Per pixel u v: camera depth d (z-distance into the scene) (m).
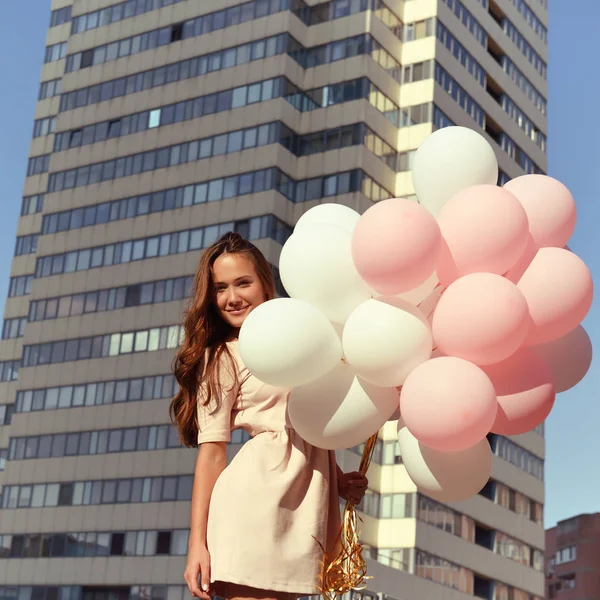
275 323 3.11
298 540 3.17
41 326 50.19
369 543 41.94
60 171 52.72
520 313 3.23
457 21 51.16
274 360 3.09
